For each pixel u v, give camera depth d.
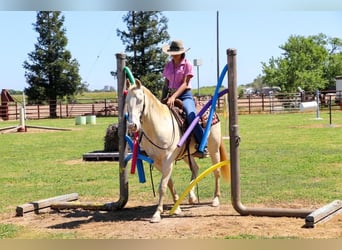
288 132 21.92
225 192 9.01
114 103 50.22
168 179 6.83
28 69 55.03
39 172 12.42
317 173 10.60
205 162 13.20
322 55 65.44
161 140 6.68
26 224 6.99
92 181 10.84
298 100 43.56
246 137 20.00
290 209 6.87
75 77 55.72
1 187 10.33
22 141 22.05
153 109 6.60
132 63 51.94
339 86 50.34
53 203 7.97
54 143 20.66
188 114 7.06
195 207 7.77
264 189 8.96
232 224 6.48
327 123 26.80
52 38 54.44
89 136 23.81
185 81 7.23
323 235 5.80
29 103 55.59
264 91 66.94
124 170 7.61
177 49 7.19
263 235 5.86
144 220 6.91
